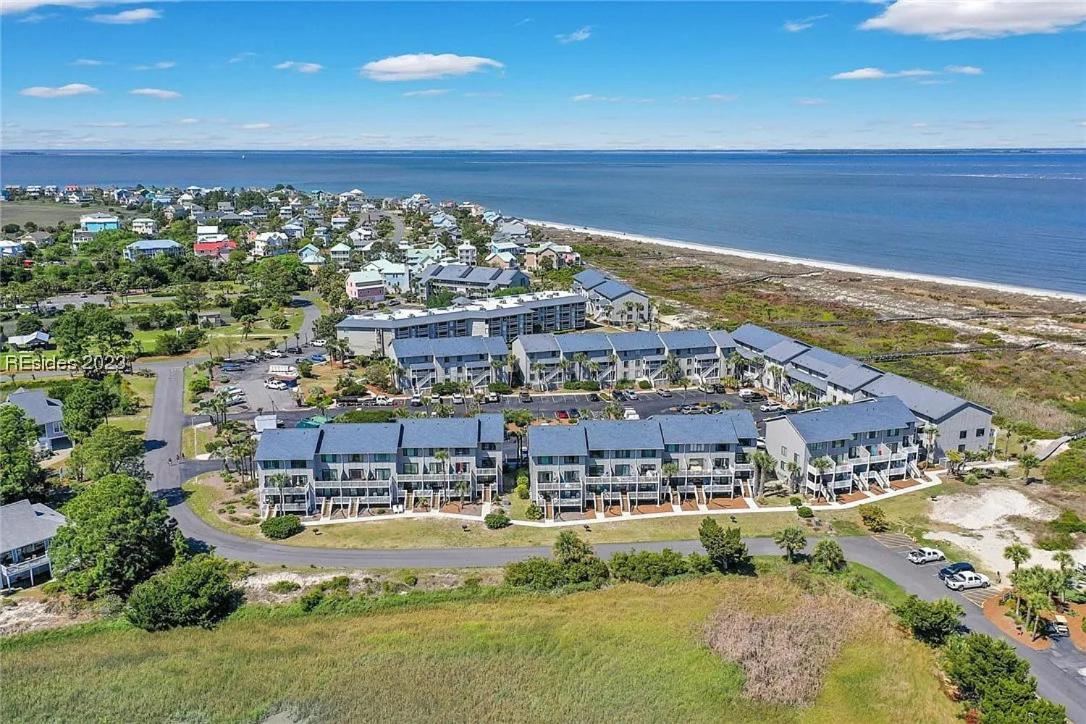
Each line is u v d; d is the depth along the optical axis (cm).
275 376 16050
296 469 10338
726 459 10806
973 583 8588
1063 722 5941
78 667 7294
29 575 8694
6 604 8238
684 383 16062
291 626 7912
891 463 11325
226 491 11006
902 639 7669
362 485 10425
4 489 9875
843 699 6912
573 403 14750
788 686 7044
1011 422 13662
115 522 8388
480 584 8619
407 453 10612
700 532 9088
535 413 14088
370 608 8175
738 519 10269
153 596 7862
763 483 10750
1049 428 13500
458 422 10931
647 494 10631
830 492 10781
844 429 11019
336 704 6831
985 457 12019
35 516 9075
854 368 13825
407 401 14825
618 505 10662
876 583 8738
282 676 7175
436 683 7088
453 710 6762
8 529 8731
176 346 18175
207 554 9150
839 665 7344
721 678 7181
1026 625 7838
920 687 7019
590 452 10531
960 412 11862
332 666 7325
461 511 10444
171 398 15012
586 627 7900
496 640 7694
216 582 8125
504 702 6862
